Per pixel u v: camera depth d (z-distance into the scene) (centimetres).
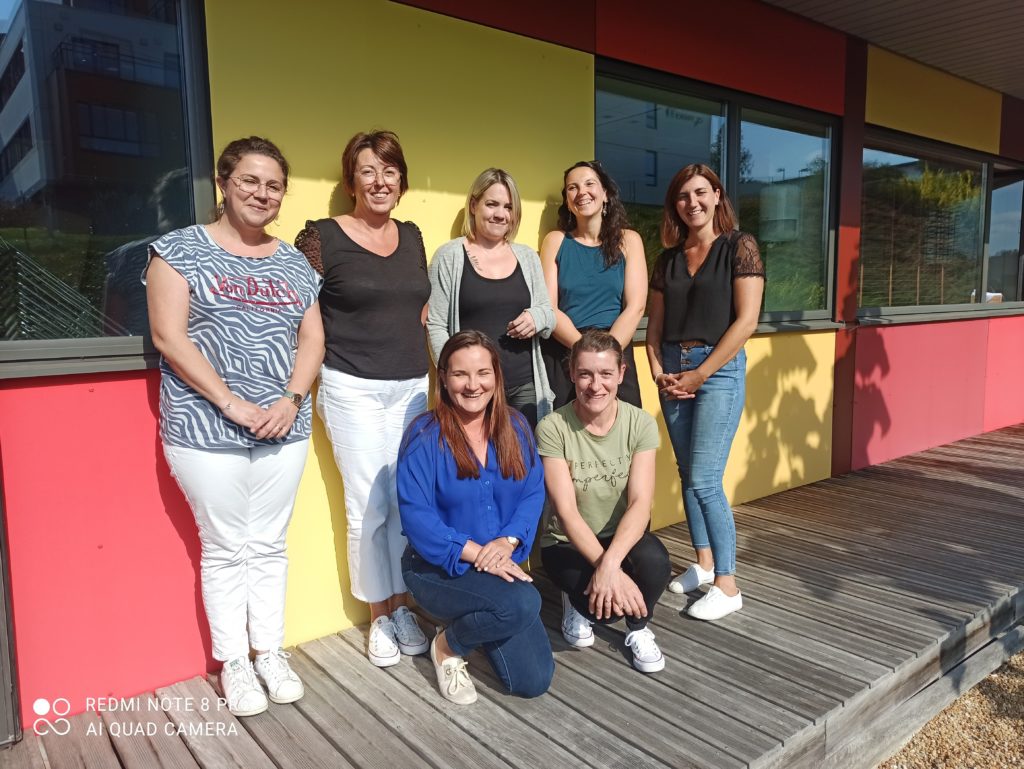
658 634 263
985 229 614
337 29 257
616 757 192
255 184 204
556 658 246
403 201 279
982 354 611
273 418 209
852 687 227
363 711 216
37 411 210
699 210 268
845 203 464
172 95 231
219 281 204
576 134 329
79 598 220
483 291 261
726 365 270
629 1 340
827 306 468
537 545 325
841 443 489
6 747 202
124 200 226
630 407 245
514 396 270
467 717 211
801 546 355
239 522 216
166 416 207
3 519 201
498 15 297
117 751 200
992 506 418
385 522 252
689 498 296
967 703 283
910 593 299
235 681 217
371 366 238
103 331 225
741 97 399
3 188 209
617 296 291
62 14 214
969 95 563
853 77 457
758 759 192
